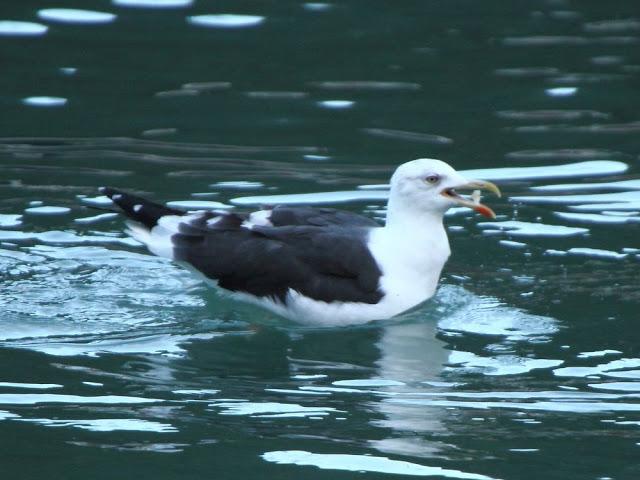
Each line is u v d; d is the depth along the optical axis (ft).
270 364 37.96
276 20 73.10
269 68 65.57
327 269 41.39
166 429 33.22
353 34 70.95
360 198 49.60
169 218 43.45
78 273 44.60
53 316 41.29
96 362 37.83
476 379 36.73
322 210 44.19
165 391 35.81
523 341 39.58
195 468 30.91
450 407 34.76
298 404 34.96
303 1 76.69
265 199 49.37
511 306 42.14
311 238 41.86
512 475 30.53
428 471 30.76
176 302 43.04
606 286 43.42
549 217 49.16
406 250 41.86
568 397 35.35
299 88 63.05
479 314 41.60
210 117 59.11
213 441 32.50
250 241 42.22
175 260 42.80
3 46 67.46
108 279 44.32
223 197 49.49
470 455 31.65
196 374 37.17
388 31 71.72
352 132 57.52
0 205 49.03
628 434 32.81
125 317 41.63
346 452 31.86
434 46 69.15
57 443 32.27
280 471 30.76
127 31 70.59
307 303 41.27
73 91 61.93
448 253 42.65
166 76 64.34
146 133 56.95
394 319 41.63
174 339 39.96
